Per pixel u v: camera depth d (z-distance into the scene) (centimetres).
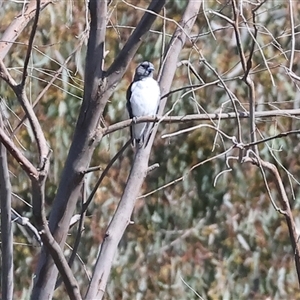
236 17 592
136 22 1226
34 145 1205
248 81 605
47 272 543
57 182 1229
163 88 762
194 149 1254
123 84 1213
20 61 1168
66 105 1211
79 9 1200
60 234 541
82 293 1240
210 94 1190
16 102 1186
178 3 1237
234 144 589
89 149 544
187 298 1259
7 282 591
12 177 1250
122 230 650
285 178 1252
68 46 1181
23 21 675
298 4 1220
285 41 1204
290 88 1198
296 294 1254
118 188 1257
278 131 1203
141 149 693
